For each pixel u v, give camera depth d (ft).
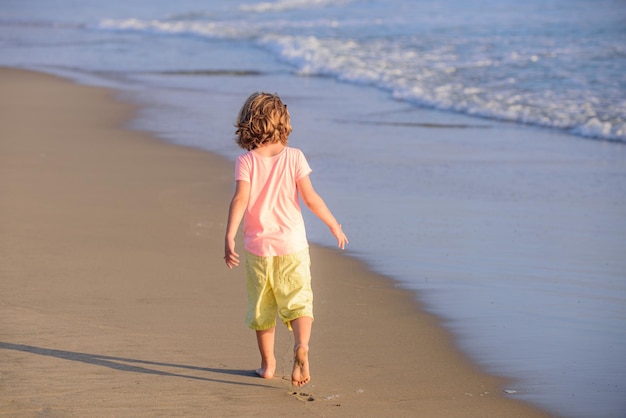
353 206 36.45
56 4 186.91
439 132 55.88
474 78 76.33
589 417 16.79
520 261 28.66
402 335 21.48
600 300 24.66
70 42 119.44
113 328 21.29
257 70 88.63
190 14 161.17
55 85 75.61
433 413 16.81
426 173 43.45
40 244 29.14
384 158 47.11
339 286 25.76
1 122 56.39
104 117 59.57
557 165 45.91
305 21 137.28
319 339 21.09
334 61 88.58
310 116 61.57
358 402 17.26
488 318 22.94
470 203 37.19
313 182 41.11
